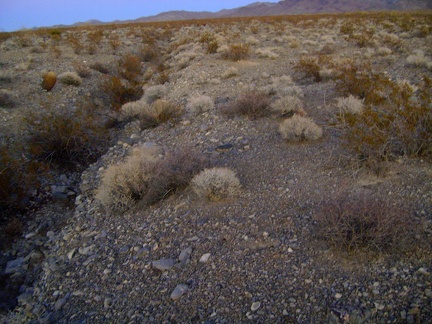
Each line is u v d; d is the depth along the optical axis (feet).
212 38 70.64
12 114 32.94
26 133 28.89
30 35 87.04
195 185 18.43
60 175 25.85
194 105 32.19
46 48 69.00
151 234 16.43
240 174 20.04
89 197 22.95
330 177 17.84
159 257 14.83
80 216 20.45
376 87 26.22
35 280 16.38
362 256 12.33
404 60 43.42
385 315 10.12
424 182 15.93
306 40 67.56
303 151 21.48
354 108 24.99
